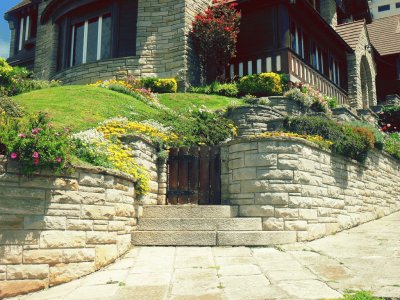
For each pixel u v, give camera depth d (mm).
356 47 22625
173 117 11953
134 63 17031
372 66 25453
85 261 5980
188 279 5516
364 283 5137
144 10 17297
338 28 24609
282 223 7770
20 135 5543
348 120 15141
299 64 16703
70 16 19125
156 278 5605
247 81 15234
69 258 5797
